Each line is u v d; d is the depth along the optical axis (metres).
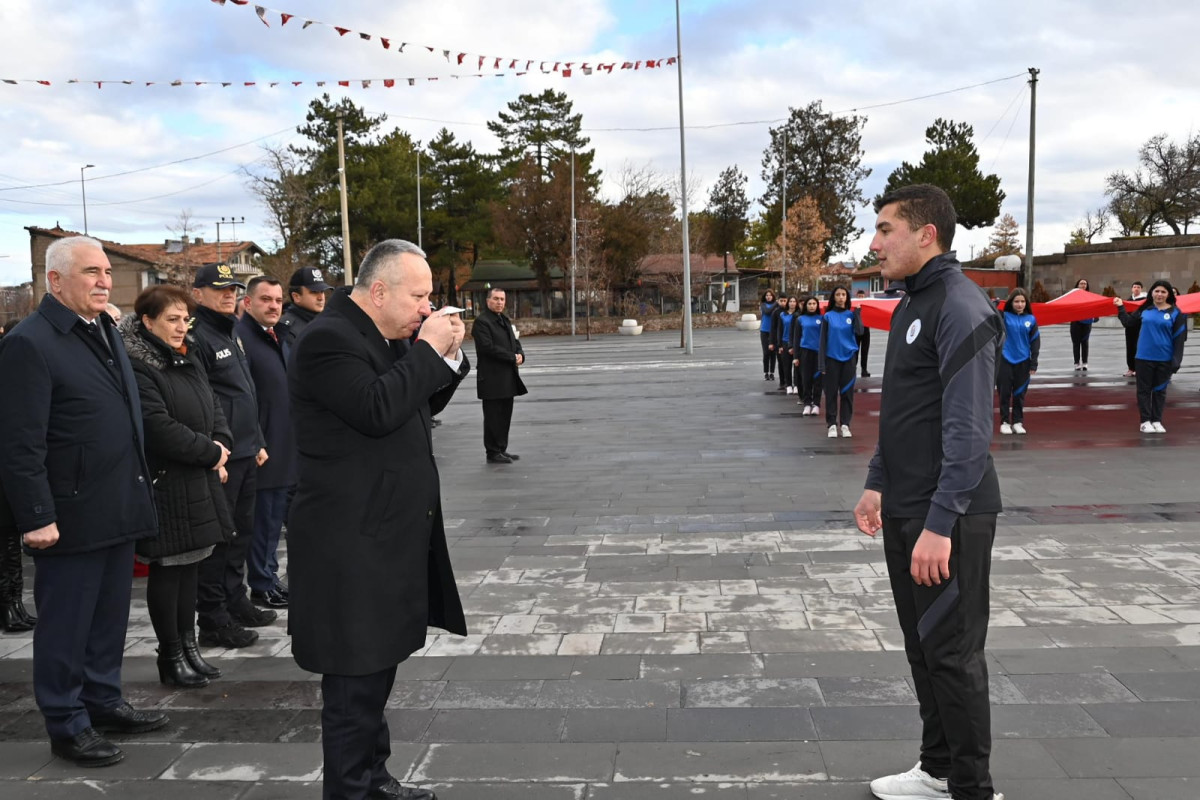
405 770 3.34
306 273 6.43
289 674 4.41
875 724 3.57
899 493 2.98
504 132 61.31
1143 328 10.55
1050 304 15.55
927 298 2.94
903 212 2.95
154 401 4.03
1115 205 62.53
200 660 4.34
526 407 15.62
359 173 51.47
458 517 7.46
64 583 3.52
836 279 68.81
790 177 71.31
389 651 2.81
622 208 56.25
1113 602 4.87
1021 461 9.07
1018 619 4.66
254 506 5.19
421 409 3.00
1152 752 3.27
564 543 6.52
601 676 4.16
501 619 4.97
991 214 67.94
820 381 13.22
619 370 23.50
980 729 2.80
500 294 10.08
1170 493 7.43
